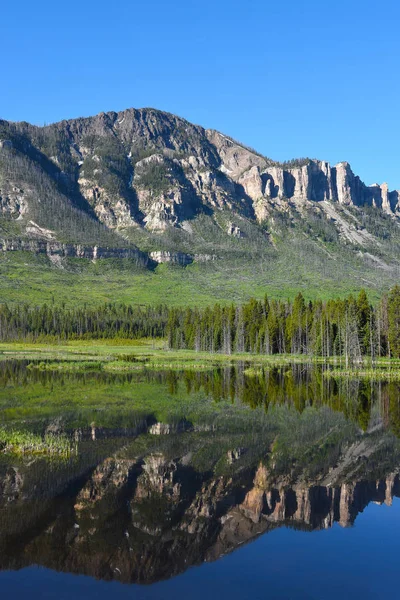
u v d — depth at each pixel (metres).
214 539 24.27
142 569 21.22
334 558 22.27
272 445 42.12
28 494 29.39
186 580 20.14
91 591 19.36
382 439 44.50
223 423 50.88
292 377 94.38
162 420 51.88
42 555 22.33
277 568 21.31
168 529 25.22
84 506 27.89
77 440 42.50
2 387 73.94
